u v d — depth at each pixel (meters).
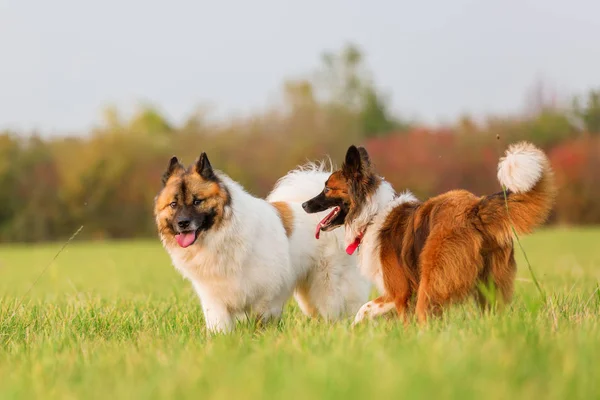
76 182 52.88
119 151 53.22
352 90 59.03
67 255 36.94
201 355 5.64
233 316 8.85
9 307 9.27
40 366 5.42
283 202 9.70
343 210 8.75
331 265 9.57
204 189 8.32
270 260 8.59
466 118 45.84
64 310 10.04
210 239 8.34
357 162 8.51
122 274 22.67
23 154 54.03
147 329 8.16
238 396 4.16
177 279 17.69
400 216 8.15
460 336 5.71
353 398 4.00
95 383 4.87
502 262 7.28
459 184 44.84
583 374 4.30
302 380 4.36
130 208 53.69
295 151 51.81
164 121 59.69
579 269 17.72
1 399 4.47
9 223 53.81
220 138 53.19
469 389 4.02
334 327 7.17
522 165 6.92
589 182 45.03
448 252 7.20
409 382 4.16
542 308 7.10
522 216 7.04
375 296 12.72
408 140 48.00
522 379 4.31
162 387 4.47
